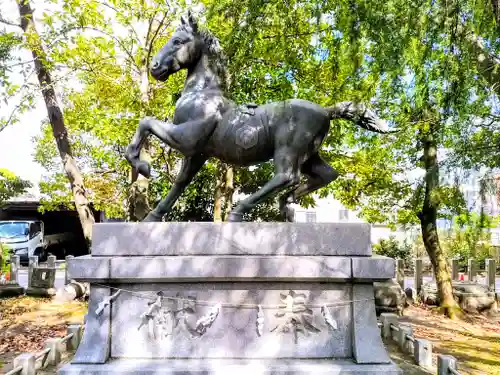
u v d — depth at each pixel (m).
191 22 4.47
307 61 8.78
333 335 4.02
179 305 4.00
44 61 8.54
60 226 23.56
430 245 10.64
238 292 4.02
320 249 4.03
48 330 7.98
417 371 4.88
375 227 20.67
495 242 13.48
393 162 10.54
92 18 8.73
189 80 4.47
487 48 5.71
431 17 4.92
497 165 4.74
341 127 8.60
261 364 3.84
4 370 5.57
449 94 5.20
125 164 10.19
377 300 9.95
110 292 3.99
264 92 8.81
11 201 19.84
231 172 10.16
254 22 5.22
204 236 4.01
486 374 6.05
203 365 3.80
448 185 4.99
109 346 3.93
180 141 4.23
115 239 4.00
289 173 4.18
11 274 11.65
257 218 15.08
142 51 9.37
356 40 4.56
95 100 10.71
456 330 8.99
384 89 6.13
